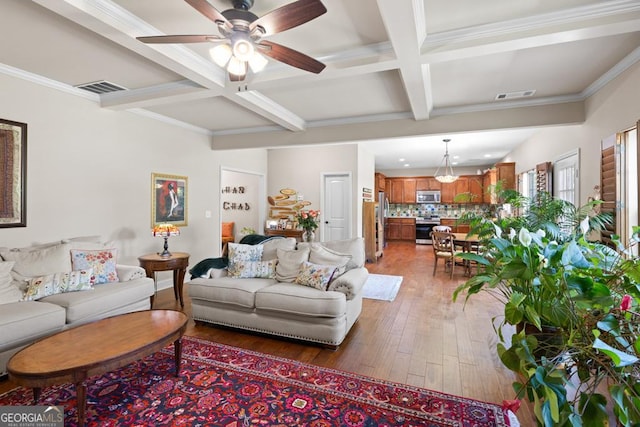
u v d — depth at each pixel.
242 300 3.06
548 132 4.96
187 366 2.52
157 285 4.68
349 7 2.12
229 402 2.07
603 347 0.77
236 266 3.56
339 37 2.51
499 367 2.54
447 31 2.40
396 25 2.11
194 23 2.37
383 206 9.85
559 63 2.88
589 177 3.57
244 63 2.30
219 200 5.83
